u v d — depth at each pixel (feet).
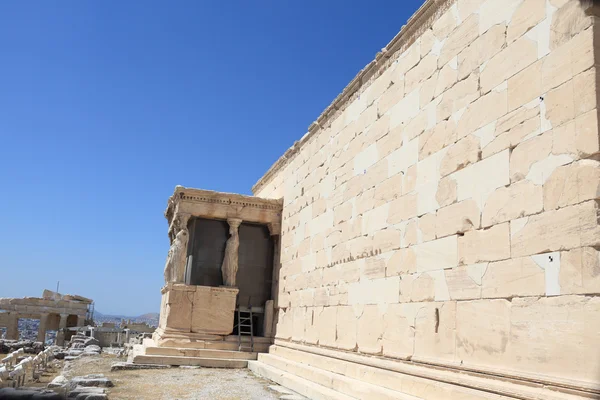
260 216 64.28
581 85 22.12
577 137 21.95
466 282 27.55
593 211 20.81
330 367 40.42
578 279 21.03
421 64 34.81
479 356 25.93
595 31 22.04
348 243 42.57
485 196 27.04
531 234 23.70
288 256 58.18
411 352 31.63
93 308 160.56
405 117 36.01
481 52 28.89
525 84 25.32
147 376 46.26
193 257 62.64
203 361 54.80
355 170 43.04
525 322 23.35
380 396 30.53
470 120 29.04
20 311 135.13
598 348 19.80
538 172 23.81
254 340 59.93
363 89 43.32
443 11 32.99
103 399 32.53
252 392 38.78
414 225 33.14
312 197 52.70
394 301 34.32
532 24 25.36
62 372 50.11
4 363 49.19
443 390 26.78
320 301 46.80
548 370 21.81
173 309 58.34
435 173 31.65
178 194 62.39
